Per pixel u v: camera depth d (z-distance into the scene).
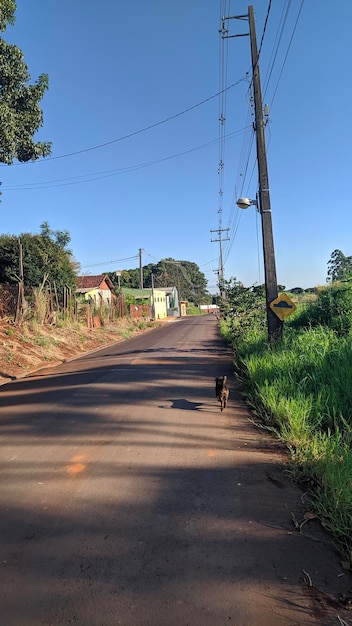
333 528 3.25
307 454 4.67
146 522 3.53
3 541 3.29
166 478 4.44
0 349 14.09
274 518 3.56
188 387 9.33
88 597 2.62
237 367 10.98
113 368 12.81
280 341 10.51
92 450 5.36
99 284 44.44
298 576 2.79
